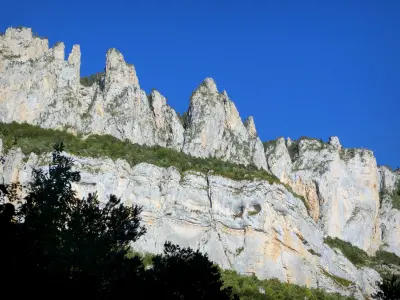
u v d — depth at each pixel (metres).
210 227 108.81
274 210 113.50
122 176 107.75
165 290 46.00
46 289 39.03
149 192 108.31
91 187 103.75
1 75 120.19
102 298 41.72
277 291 100.44
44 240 42.59
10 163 101.50
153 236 104.25
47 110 119.25
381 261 130.38
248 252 107.44
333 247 122.88
